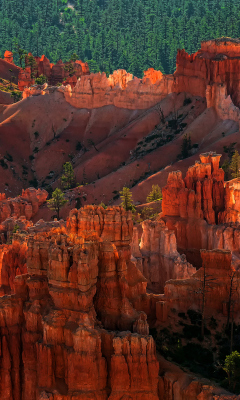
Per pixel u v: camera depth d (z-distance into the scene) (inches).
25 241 4249.5
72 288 3294.8
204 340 3747.5
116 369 3149.6
